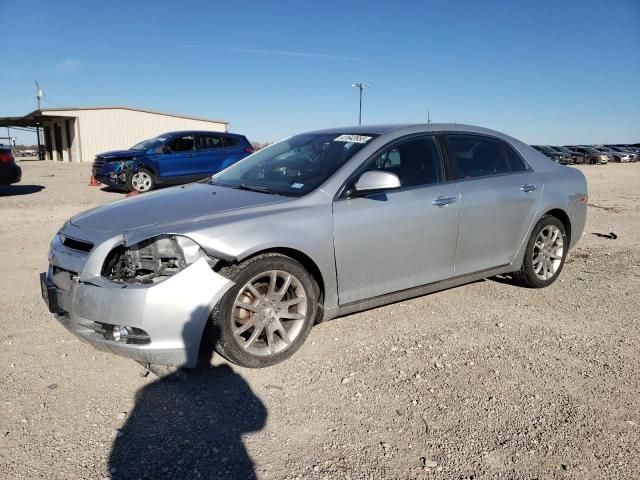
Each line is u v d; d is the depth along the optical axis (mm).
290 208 3609
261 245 3334
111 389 3266
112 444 2725
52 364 3566
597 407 3137
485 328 4312
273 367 3564
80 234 3434
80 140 36344
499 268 4887
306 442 2770
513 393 3283
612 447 2756
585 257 6871
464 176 4547
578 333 4250
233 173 4668
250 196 3840
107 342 3141
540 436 2844
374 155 4059
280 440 2781
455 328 4301
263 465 2584
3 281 5383
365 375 3482
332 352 3814
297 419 2973
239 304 3357
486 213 4570
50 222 8984
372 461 2625
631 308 4840
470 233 4492
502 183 4750
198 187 4395
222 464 2586
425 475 2529
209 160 15148
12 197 12789
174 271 3186
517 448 2740
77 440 2752
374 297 4031
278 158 4547
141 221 3414
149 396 3191
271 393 3240
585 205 5582
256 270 3363
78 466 2553
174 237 3201
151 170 14266
